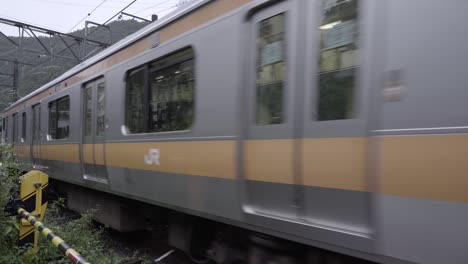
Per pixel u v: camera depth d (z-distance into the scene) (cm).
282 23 311
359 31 255
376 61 242
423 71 218
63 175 809
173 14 452
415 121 219
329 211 267
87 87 700
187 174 408
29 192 455
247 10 340
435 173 207
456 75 204
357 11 258
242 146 339
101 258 471
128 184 534
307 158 283
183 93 431
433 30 215
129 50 551
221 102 364
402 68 227
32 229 436
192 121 411
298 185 289
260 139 324
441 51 211
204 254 467
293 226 289
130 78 553
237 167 342
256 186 327
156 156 466
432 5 217
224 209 357
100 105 635
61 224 618
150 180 479
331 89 271
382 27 240
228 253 416
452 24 208
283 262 333
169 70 462
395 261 224
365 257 242
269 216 310
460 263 196
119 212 622
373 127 240
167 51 455
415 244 214
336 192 261
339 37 268
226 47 362
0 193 421
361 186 245
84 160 692
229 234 414
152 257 582
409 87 223
